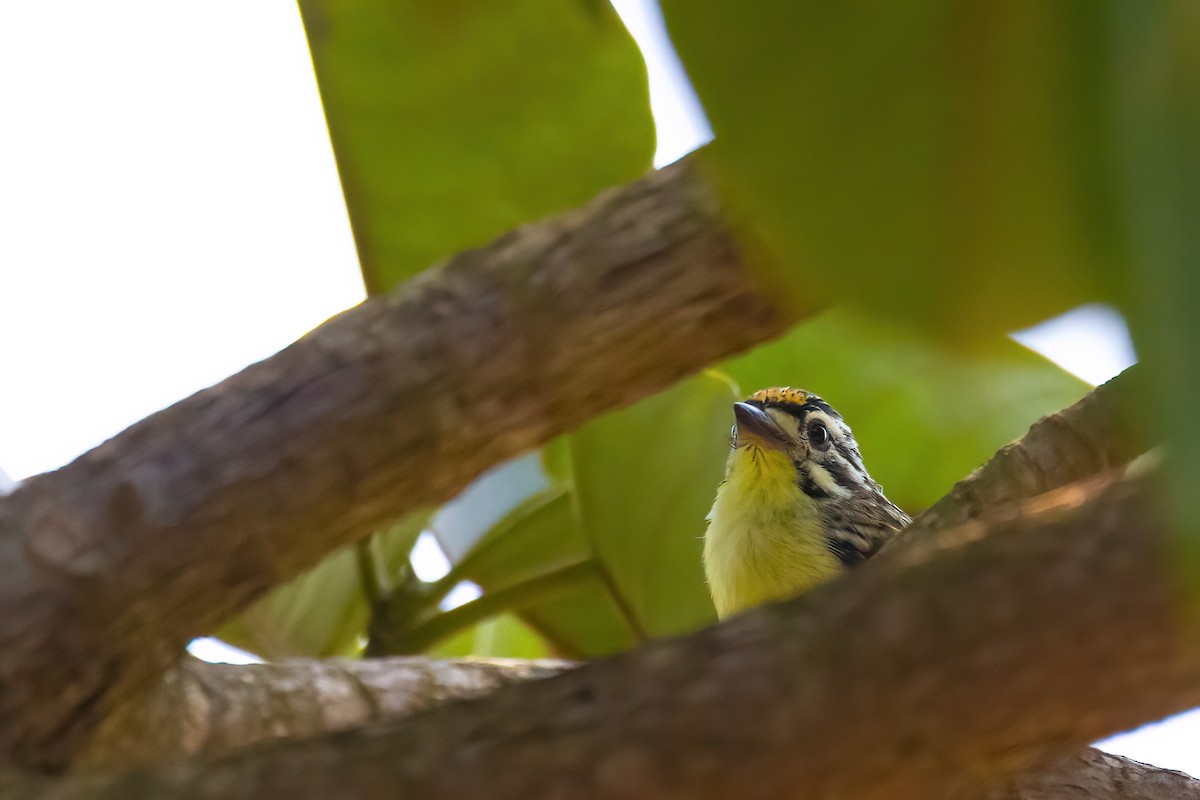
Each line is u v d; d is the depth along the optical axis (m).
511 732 1.28
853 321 0.83
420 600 2.91
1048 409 3.23
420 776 1.27
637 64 2.78
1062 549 1.17
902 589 1.23
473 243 3.05
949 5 0.77
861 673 1.21
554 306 1.77
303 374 1.80
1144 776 2.39
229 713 2.21
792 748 1.21
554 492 3.23
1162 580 1.10
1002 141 0.76
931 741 1.20
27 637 1.74
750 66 0.80
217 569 1.79
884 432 3.35
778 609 1.30
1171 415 0.61
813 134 0.80
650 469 2.99
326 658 2.69
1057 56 0.73
